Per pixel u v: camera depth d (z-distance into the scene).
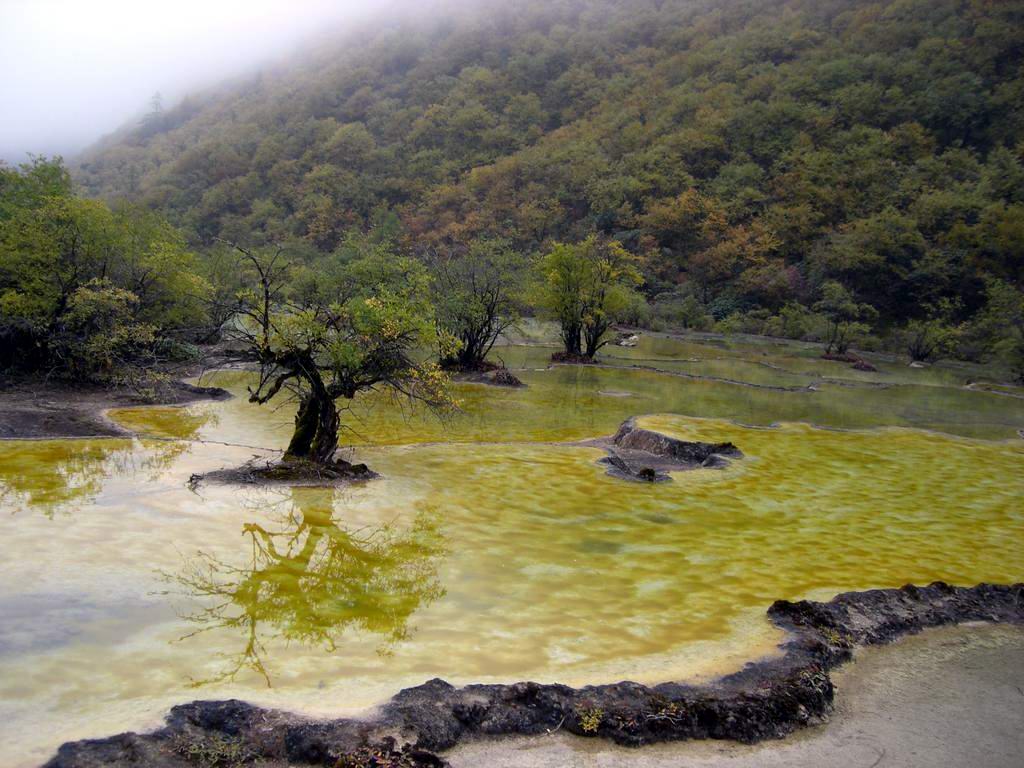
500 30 191.25
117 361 20.05
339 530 9.47
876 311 69.62
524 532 9.88
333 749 4.57
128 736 4.49
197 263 32.84
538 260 36.78
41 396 17.50
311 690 5.42
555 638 6.67
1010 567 9.52
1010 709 6.03
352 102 163.50
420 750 4.63
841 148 100.81
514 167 117.81
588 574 8.45
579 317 34.09
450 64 174.50
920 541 10.45
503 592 7.76
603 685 5.61
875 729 5.60
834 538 10.39
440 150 135.88
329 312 12.42
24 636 5.98
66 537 8.45
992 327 49.12
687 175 101.88
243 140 146.75
